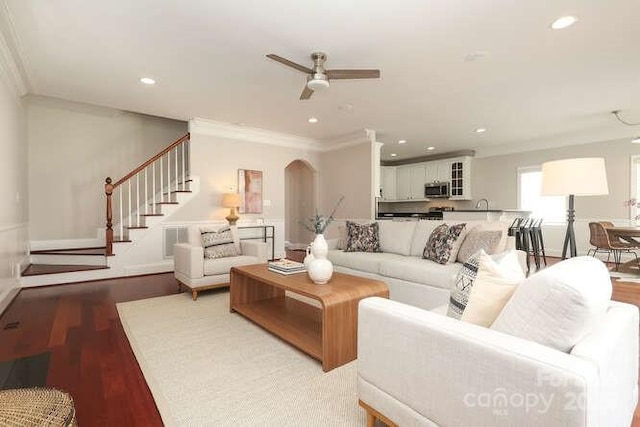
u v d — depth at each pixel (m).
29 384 1.83
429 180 8.56
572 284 0.94
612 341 1.01
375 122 5.32
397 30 2.59
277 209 6.36
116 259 4.64
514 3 2.24
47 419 0.96
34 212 4.92
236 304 3.10
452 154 8.10
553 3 2.24
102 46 2.84
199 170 5.39
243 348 2.31
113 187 4.64
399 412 1.21
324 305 2.00
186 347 2.32
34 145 4.91
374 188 5.97
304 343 2.22
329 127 5.68
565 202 6.50
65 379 1.89
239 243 4.23
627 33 2.62
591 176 2.45
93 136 5.40
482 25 2.52
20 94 3.83
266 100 4.24
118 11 2.33
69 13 2.35
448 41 2.76
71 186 5.21
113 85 3.72
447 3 2.24
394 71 3.35
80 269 4.35
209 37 2.70
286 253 7.08
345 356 2.10
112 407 1.63
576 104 4.40
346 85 3.72
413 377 1.16
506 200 7.27
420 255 3.54
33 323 2.80
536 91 3.91
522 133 6.08
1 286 3.10
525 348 0.91
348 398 1.71
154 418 1.55
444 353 1.06
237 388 1.80
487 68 3.29
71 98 4.18
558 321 0.96
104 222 5.47
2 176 3.19
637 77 3.50
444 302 2.77
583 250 6.24
